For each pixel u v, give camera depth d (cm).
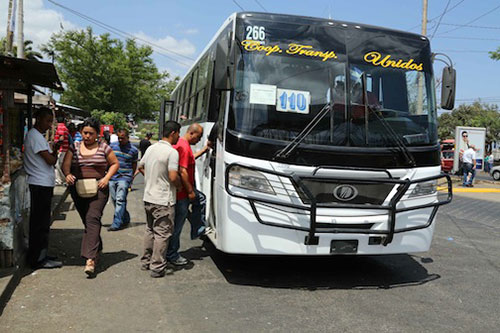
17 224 554
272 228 506
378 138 532
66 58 3975
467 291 551
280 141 505
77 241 706
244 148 500
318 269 625
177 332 403
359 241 525
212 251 696
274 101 519
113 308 453
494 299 525
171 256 607
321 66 543
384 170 521
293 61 538
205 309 459
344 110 532
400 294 532
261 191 500
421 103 570
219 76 514
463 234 920
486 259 717
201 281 550
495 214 1198
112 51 4112
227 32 586
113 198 820
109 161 575
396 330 425
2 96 518
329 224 514
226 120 521
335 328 424
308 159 505
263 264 636
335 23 568
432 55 598
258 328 418
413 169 538
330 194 512
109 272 568
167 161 551
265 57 534
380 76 559
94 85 4088
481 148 2267
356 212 521
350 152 515
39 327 404
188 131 613
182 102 1102
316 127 519
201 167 720
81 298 477
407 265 666
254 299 494
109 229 805
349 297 515
